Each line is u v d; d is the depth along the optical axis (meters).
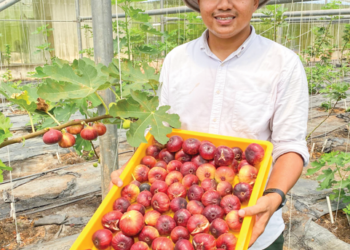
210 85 1.75
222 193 1.33
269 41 1.68
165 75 1.92
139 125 1.35
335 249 2.96
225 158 1.39
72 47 13.14
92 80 1.34
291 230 3.22
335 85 5.23
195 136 1.58
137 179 1.48
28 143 5.50
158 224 1.24
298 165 1.53
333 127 6.18
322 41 8.49
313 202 3.70
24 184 4.16
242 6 1.43
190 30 7.61
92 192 3.99
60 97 1.26
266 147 1.43
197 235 1.17
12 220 3.38
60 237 3.14
